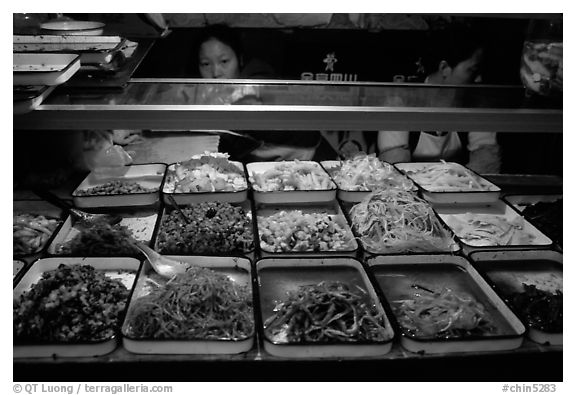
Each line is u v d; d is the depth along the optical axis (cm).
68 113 177
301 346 156
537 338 166
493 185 259
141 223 225
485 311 179
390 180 252
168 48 256
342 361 157
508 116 193
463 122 193
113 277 189
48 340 154
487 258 207
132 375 155
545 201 254
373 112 187
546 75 207
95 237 201
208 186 239
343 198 242
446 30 260
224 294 170
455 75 270
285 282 189
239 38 257
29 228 211
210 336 161
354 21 256
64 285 170
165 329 160
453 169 269
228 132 280
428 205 230
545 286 195
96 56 205
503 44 263
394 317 166
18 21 243
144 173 261
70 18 248
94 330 161
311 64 265
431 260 202
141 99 192
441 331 168
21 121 177
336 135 286
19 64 194
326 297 172
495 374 163
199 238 200
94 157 267
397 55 265
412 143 289
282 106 188
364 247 208
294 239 209
